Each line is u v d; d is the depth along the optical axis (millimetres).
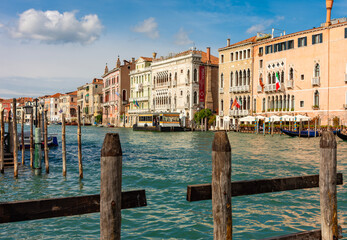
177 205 9914
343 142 30922
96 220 8586
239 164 17562
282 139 35188
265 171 15383
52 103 138625
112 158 3482
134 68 84000
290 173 14828
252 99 50938
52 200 3582
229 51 55094
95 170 16234
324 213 4477
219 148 3789
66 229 7949
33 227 8078
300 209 9398
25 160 19375
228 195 3805
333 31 39781
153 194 11305
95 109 105250
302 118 38969
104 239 3486
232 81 54938
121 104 82438
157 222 8422
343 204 9719
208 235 7574
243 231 7758
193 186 3986
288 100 45531
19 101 131375
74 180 13664
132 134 49094
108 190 3477
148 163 18469
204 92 60438
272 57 47594
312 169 15930
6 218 3398
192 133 49969
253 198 10539
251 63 50938
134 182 13297
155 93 69188
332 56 39875
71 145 31016
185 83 60000
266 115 48469
